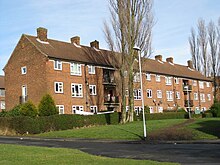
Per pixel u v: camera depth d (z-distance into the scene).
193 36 75.62
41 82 44.16
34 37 47.81
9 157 15.11
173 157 15.60
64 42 51.59
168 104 65.44
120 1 40.91
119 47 41.75
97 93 50.97
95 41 56.53
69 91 46.31
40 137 31.89
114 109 54.06
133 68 42.06
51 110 38.72
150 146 21.55
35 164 13.30
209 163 13.36
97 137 29.42
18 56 47.53
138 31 40.97
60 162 13.79
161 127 32.78
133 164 13.21
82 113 45.88
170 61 75.69
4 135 36.22
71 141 27.41
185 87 70.00
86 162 13.80
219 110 51.69
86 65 49.59
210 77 78.75
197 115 54.28
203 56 75.81
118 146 22.22
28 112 38.00
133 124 37.44
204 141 23.00
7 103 48.47
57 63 45.34
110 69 53.78
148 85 60.66
